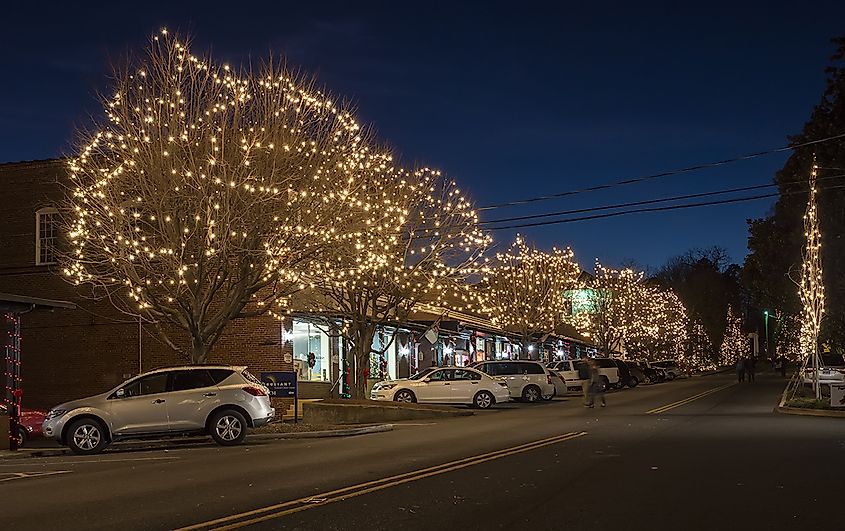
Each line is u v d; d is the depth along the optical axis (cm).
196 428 2250
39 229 3662
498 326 5709
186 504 1205
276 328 3569
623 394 4847
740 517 1064
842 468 1488
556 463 1591
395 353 4775
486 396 3700
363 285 3569
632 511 1106
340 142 2862
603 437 2100
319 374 4091
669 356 9075
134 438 2212
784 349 10138
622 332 7100
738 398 4003
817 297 3319
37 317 3728
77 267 2897
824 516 1068
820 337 4362
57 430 2162
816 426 2361
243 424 2283
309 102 2727
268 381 2955
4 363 3731
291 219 2670
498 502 1178
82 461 1961
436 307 4684
